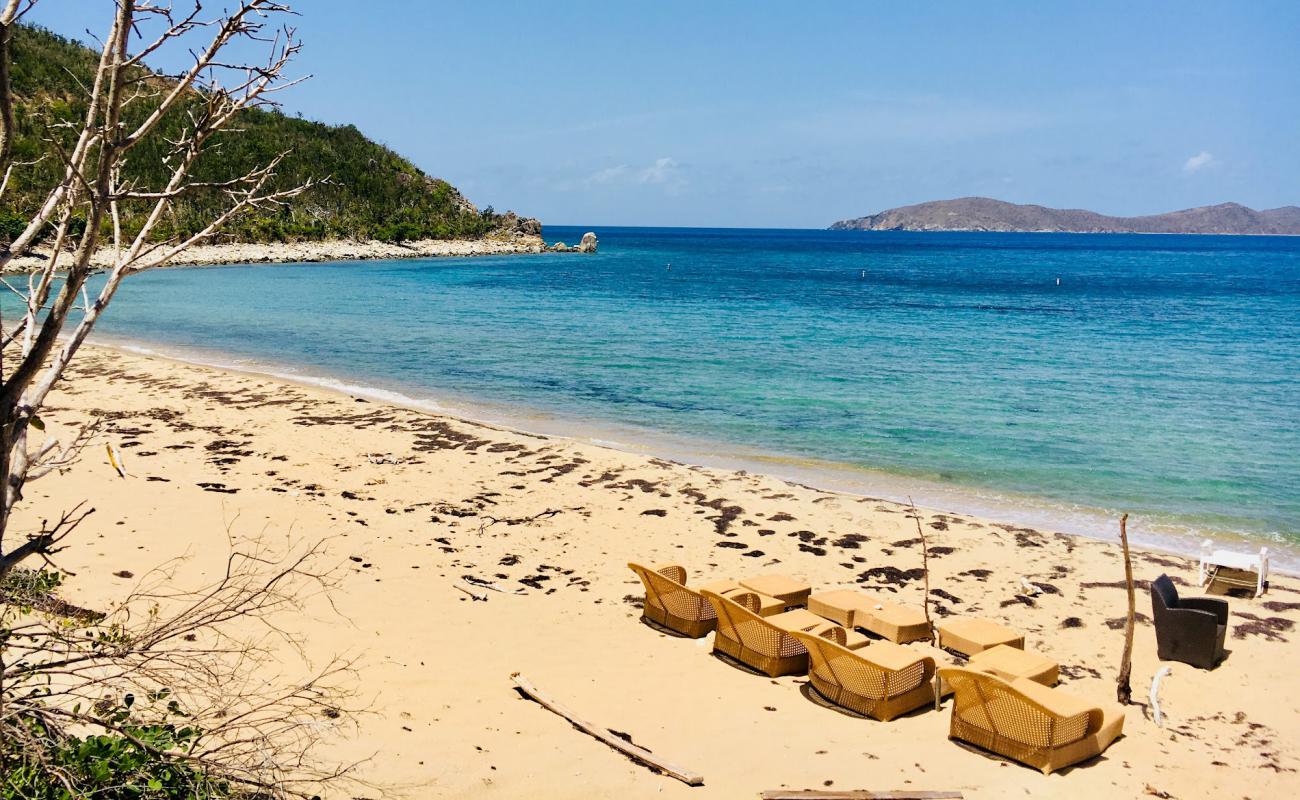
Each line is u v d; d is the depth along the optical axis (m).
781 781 6.61
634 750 6.80
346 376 26.75
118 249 3.80
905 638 9.29
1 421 3.48
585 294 59.97
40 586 8.20
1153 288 75.50
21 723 4.30
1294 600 10.69
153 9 3.51
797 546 12.34
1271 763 7.20
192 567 10.13
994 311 51.62
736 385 25.92
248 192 4.08
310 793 5.70
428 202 126.62
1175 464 17.61
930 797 6.35
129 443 16.45
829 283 76.69
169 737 5.25
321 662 7.96
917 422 21.23
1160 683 8.62
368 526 12.44
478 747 6.73
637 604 10.45
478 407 22.56
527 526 12.91
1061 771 6.98
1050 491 15.84
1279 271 109.19
